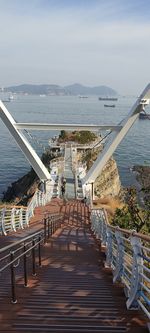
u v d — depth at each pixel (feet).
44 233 48.14
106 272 31.48
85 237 56.90
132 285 20.61
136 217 61.93
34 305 20.80
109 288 25.20
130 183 166.30
